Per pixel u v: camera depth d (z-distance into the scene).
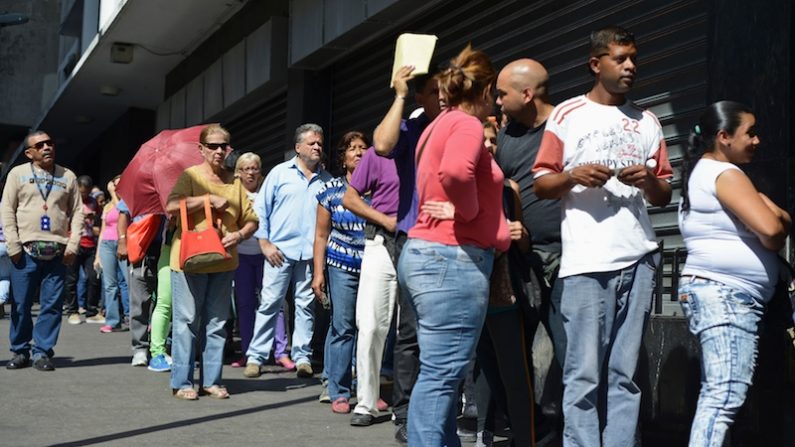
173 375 7.66
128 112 23.00
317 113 12.71
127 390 7.98
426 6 9.97
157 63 18.86
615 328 4.71
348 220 7.05
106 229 13.52
